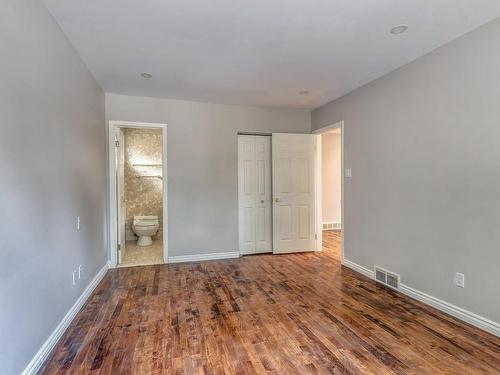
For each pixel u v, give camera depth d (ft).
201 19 7.15
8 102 5.09
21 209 5.47
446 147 8.45
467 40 7.83
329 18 7.13
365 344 6.92
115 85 11.82
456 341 7.03
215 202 14.56
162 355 6.50
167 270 12.76
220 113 14.64
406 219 9.89
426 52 9.00
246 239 15.64
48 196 6.68
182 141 14.02
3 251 4.87
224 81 11.48
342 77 11.10
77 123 8.87
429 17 7.10
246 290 10.40
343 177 13.37
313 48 8.73
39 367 6.03
